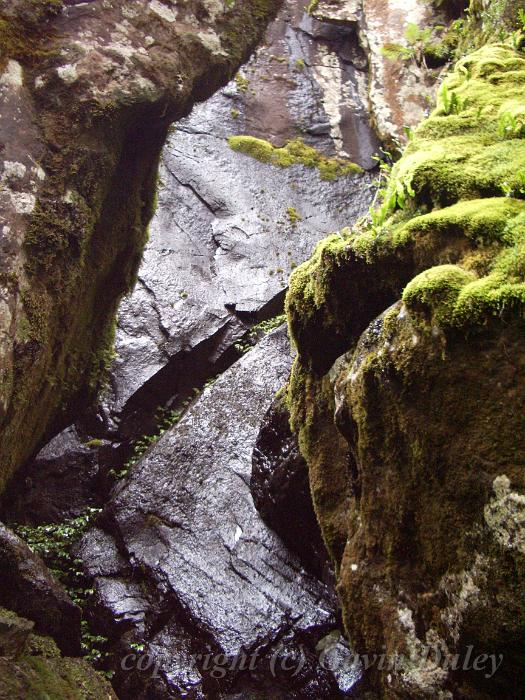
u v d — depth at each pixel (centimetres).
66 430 591
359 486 280
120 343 648
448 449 228
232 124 852
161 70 366
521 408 213
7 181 324
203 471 490
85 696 286
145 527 468
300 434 329
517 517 207
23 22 338
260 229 765
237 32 401
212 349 672
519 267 222
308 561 418
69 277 354
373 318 283
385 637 253
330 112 884
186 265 719
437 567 235
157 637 407
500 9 462
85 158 347
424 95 787
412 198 280
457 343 224
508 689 218
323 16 925
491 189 262
